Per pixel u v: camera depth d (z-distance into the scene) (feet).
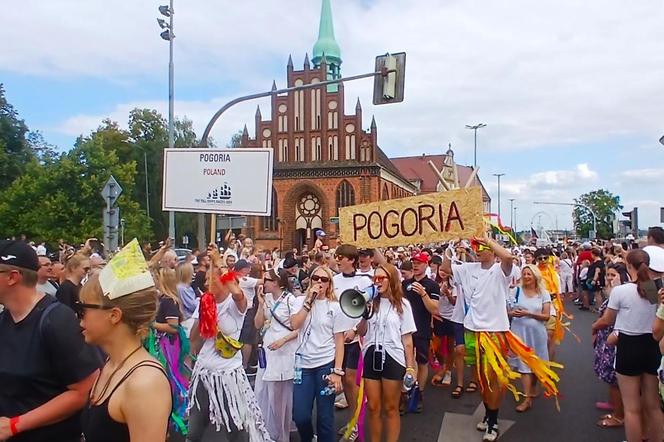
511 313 24.04
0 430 8.68
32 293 9.47
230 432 16.17
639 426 16.01
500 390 19.56
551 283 29.60
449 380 27.76
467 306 20.49
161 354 18.26
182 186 20.08
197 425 16.47
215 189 19.79
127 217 135.44
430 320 24.32
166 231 182.80
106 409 6.97
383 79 38.58
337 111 168.66
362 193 165.07
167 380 7.16
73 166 123.03
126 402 6.86
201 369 16.16
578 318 52.29
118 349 7.42
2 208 122.93
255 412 16.38
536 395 25.58
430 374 30.63
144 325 7.52
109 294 7.26
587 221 222.69
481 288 20.12
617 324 16.30
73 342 9.19
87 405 7.41
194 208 19.94
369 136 166.20
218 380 15.88
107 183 36.45
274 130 171.53
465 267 20.81
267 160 19.49
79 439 9.48
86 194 121.19
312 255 41.60
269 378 17.94
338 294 21.24
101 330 7.34
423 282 24.43
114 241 36.47
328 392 17.17
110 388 7.09
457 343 25.54
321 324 17.37
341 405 23.40
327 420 17.19
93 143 129.29
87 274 20.68
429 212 22.15
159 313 18.44
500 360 19.56
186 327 20.92
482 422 21.07
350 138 167.53
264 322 22.86
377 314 17.28
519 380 28.73
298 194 169.89
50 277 24.22
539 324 24.08
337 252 21.67
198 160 19.95
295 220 170.91
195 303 24.44
